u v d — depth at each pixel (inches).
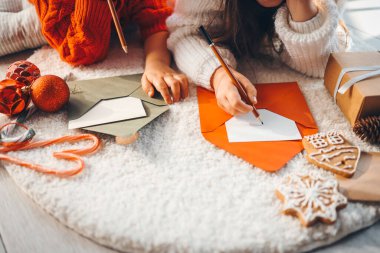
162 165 26.6
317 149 26.1
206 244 21.4
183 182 25.2
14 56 41.2
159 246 21.5
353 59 30.1
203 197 24.1
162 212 23.2
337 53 31.1
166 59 36.8
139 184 25.1
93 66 37.8
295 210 22.0
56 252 22.4
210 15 35.9
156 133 29.5
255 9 35.9
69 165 26.7
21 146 28.0
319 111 30.8
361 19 45.6
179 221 22.6
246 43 37.2
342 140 26.4
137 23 41.4
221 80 30.7
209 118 30.0
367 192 23.2
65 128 29.9
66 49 36.6
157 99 32.1
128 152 27.7
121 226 22.4
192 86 34.3
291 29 32.8
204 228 22.2
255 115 28.9
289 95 32.1
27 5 41.3
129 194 24.4
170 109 31.4
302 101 31.5
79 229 23.0
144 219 22.8
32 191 25.1
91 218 23.0
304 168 25.8
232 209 23.3
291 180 23.8
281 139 27.8
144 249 21.6
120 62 38.3
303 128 28.9
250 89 29.6
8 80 29.9
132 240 21.8
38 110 31.7
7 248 22.8
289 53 34.1
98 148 28.1
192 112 31.1
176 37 36.4
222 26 36.2
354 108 27.6
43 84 29.7
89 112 30.7
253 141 27.8
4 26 39.2
